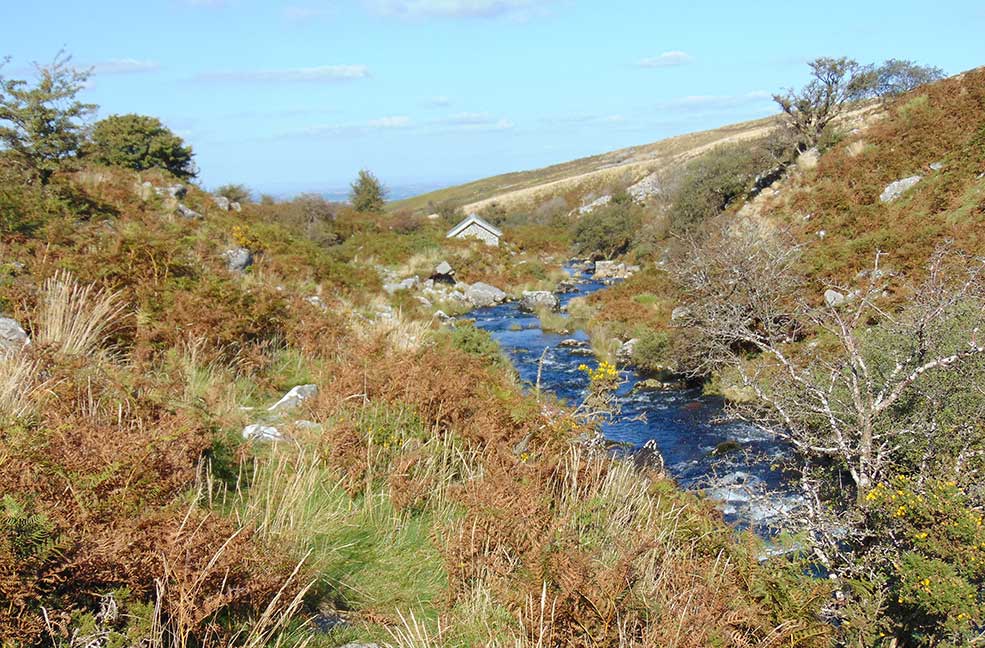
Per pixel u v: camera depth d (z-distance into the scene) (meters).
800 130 30.84
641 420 12.76
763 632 4.03
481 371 8.17
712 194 33.44
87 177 14.72
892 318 7.72
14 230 8.73
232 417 5.71
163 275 8.45
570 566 3.65
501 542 4.22
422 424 6.32
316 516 4.50
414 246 34.75
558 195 76.56
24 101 12.38
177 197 17.92
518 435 6.34
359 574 4.09
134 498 3.57
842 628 4.73
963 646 4.34
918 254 15.83
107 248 8.34
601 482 5.76
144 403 5.16
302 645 3.21
